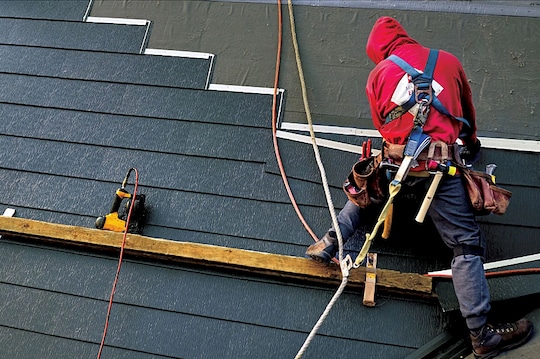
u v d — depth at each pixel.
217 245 3.70
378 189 3.33
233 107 4.12
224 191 3.86
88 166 4.04
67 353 3.50
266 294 3.55
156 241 3.62
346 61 4.18
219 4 4.52
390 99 3.12
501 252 3.50
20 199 3.96
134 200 3.69
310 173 3.85
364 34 4.26
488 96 3.94
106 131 4.13
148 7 4.56
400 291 3.40
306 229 3.67
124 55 4.38
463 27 4.19
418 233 3.62
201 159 3.98
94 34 4.49
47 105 4.27
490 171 3.40
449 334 3.31
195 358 3.42
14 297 3.68
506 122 3.86
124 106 4.20
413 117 3.08
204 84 4.21
